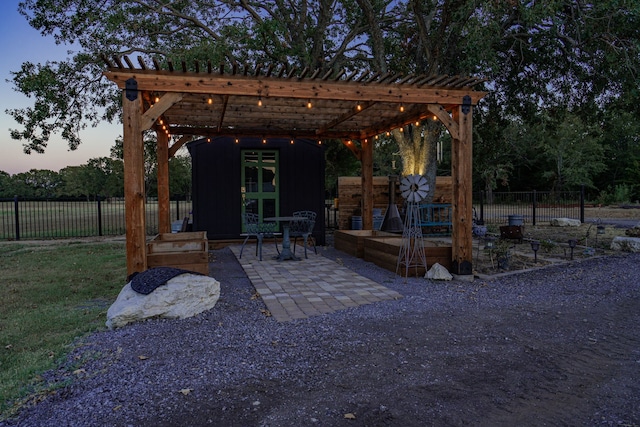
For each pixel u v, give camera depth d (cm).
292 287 530
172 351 315
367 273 630
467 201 574
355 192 1200
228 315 408
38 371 283
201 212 946
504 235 898
